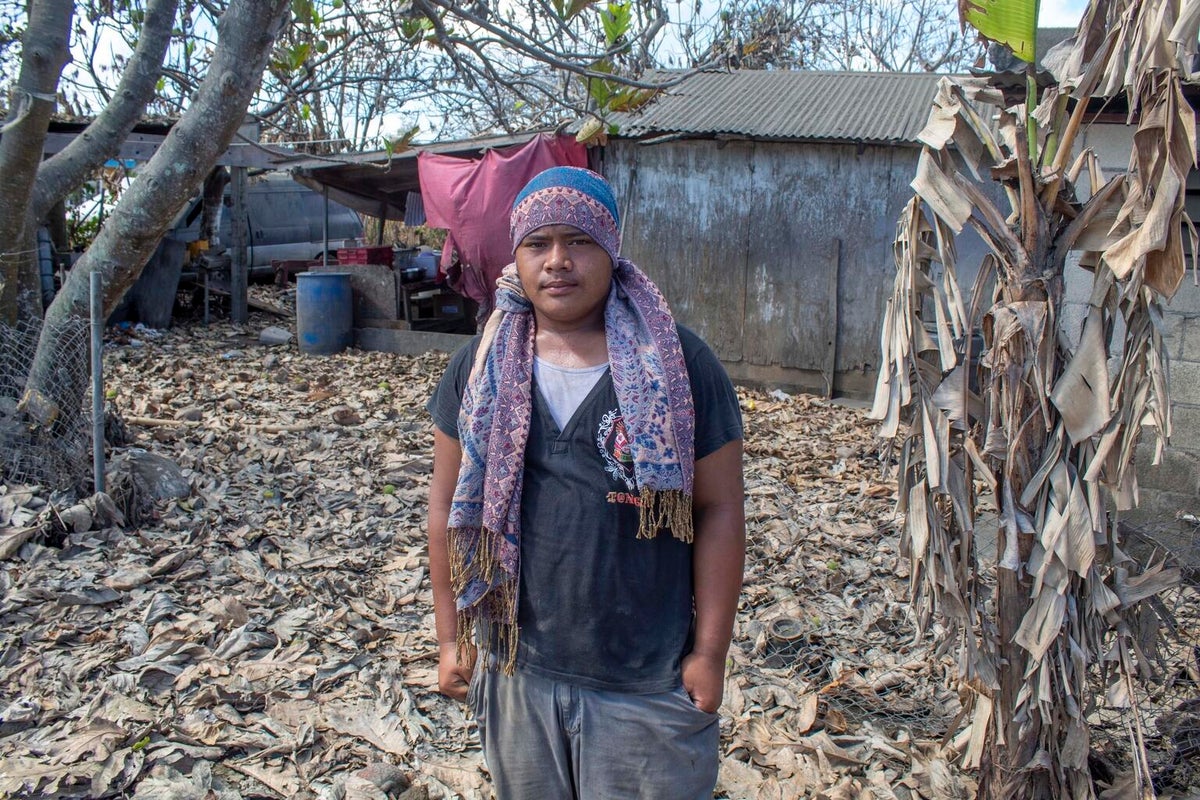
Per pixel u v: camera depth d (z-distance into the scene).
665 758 2.05
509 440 2.00
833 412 9.65
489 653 2.10
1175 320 5.55
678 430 1.95
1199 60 4.07
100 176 14.99
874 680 3.94
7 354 5.75
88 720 3.45
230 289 14.61
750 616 4.53
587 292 1.97
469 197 10.52
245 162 12.16
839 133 9.87
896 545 5.50
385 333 12.25
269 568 4.95
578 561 1.98
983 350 2.71
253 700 3.67
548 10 5.09
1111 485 2.54
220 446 6.92
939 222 2.62
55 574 4.61
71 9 5.51
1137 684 3.49
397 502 6.04
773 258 10.46
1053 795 2.78
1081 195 5.20
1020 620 2.72
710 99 11.25
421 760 3.35
